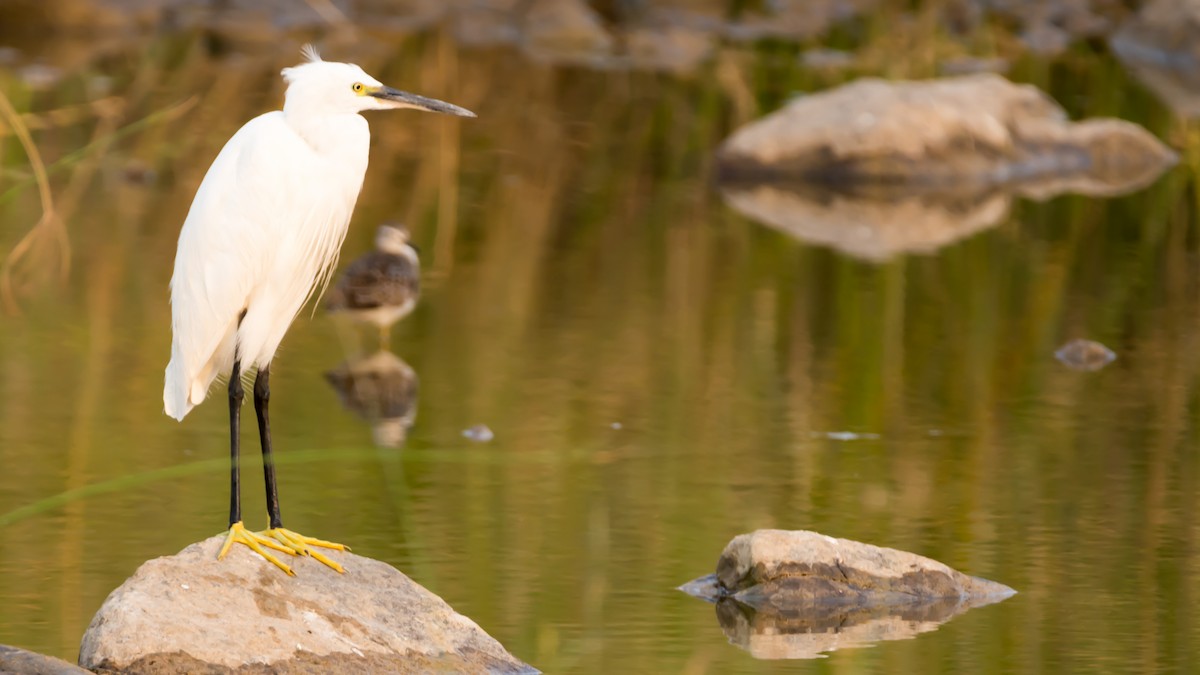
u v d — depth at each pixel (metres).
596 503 11.20
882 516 10.94
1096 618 9.20
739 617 9.27
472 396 13.88
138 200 21.39
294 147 8.91
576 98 28.77
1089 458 12.23
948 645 8.84
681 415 13.41
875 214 21.84
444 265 18.78
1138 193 23.11
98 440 12.46
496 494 11.38
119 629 7.91
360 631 8.35
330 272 9.66
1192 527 10.70
